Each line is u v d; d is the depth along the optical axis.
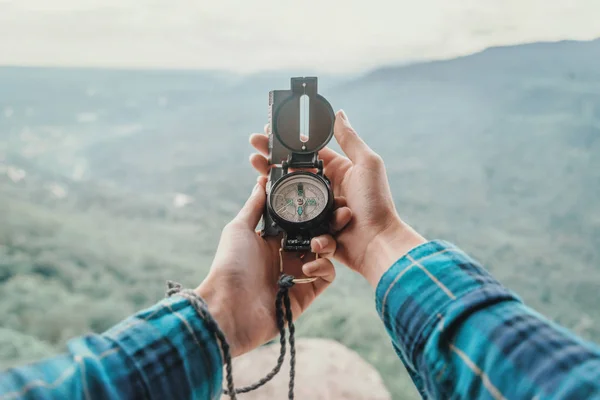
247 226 0.94
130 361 0.59
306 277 0.95
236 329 0.81
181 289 0.80
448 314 0.59
